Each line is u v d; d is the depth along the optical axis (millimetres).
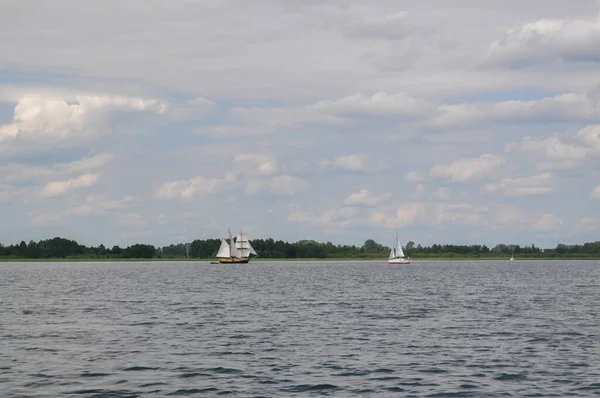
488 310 67062
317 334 48312
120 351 40750
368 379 32750
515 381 32250
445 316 60969
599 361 37062
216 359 38031
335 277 162000
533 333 48531
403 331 49938
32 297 88875
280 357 38594
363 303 76562
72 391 30328
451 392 30188
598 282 130875
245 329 51344
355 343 43875
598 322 55531
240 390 30625
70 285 123812
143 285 123375
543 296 88625
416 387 31109
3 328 52344
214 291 102375
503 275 172750
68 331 50312
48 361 37312
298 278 156000
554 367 35469
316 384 31719
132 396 29516
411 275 174250
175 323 55562
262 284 125750
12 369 35031
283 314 63250
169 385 31578
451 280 142125
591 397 29266
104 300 82938
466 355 39094
